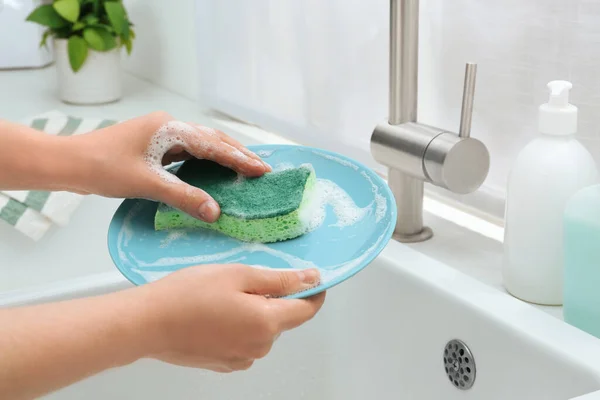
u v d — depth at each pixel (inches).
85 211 44.2
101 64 55.3
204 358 20.7
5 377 18.3
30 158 24.7
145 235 25.4
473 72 28.5
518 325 25.8
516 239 28.1
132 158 25.0
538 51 30.8
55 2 53.6
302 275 21.3
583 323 25.9
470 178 29.8
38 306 19.5
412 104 31.5
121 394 31.3
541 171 26.9
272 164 29.0
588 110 29.5
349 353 33.2
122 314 19.5
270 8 46.1
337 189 27.2
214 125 51.9
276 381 33.8
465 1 33.4
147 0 60.7
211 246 24.7
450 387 28.8
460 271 31.2
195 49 55.2
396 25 30.4
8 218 41.6
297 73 45.2
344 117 42.6
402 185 33.5
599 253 24.9
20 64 64.6
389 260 30.8
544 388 24.9
